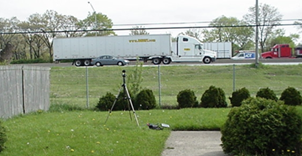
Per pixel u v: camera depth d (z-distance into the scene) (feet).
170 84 75.46
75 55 136.67
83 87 72.54
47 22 203.31
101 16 217.77
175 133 31.73
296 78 82.33
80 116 39.50
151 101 47.83
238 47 263.70
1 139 23.04
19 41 200.75
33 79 43.57
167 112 41.78
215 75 85.81
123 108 47.39
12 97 38.55
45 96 46.98
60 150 23.44
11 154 22.58
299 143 20.68
